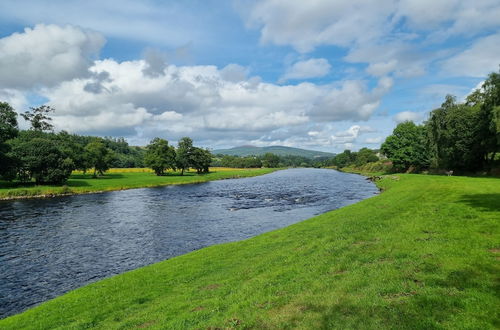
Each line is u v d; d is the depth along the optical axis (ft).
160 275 51.80
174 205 158.71
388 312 25.38
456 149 198.49
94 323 36.22
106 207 153.07
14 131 222.28
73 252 78.84
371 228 56.70
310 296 30.78
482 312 23.53
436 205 71.51
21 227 108.06
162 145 393.70
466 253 35.78
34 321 38.45
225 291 38.78
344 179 325.83
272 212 130.93
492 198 73.51
